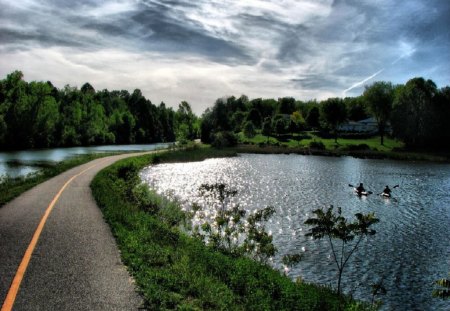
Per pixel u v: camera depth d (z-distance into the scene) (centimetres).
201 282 849
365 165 6719
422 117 9962
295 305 852
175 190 3459
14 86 8812
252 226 1523
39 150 8244
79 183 2606
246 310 773
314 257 1695
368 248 1859
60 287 770
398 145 10638
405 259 1717
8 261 921
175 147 8850
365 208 2953
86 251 1019
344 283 1434
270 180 4406
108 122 13062
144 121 15100
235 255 1353
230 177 4588
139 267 898
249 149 9494
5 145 8269
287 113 19112
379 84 10762
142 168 5203
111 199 1880
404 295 1350
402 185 4366
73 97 12319
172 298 739
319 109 14050
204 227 1546
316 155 8856
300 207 2852
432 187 4219
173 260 1009
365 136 12575
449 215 2731
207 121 12100
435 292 977
